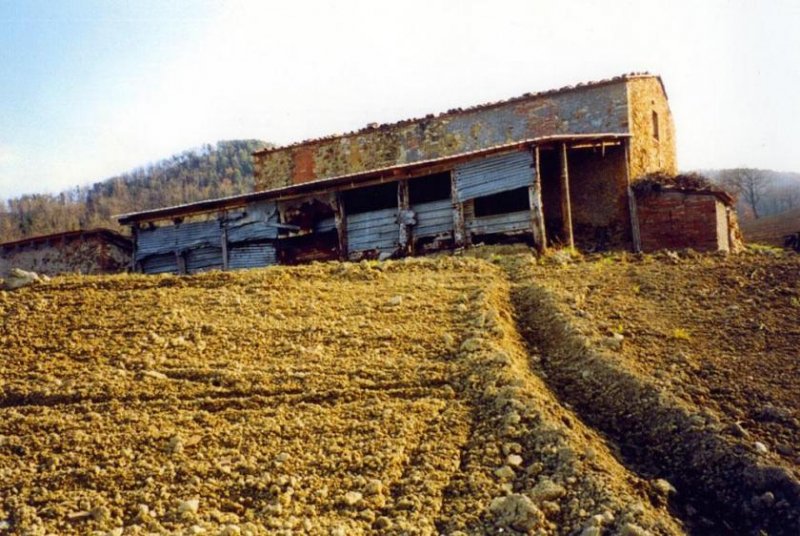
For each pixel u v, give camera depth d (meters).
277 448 5.94
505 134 18.62
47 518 4.98
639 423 6.53
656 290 10.03
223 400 6.73
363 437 6.12
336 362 7.63
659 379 7.11
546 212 17.25
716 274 10.55
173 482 5.45
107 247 23.09
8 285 10.07
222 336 8.31
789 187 78.25
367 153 20.80
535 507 5.11
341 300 9.79
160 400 6.71
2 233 70.00
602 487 5.32
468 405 6.72
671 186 16.11
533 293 10.09
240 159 105.88
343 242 17.06
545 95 18.05
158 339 8.07
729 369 7.32
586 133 17.53
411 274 11.43
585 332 8.34
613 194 16.70
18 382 7.01
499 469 5.64
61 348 7.88
